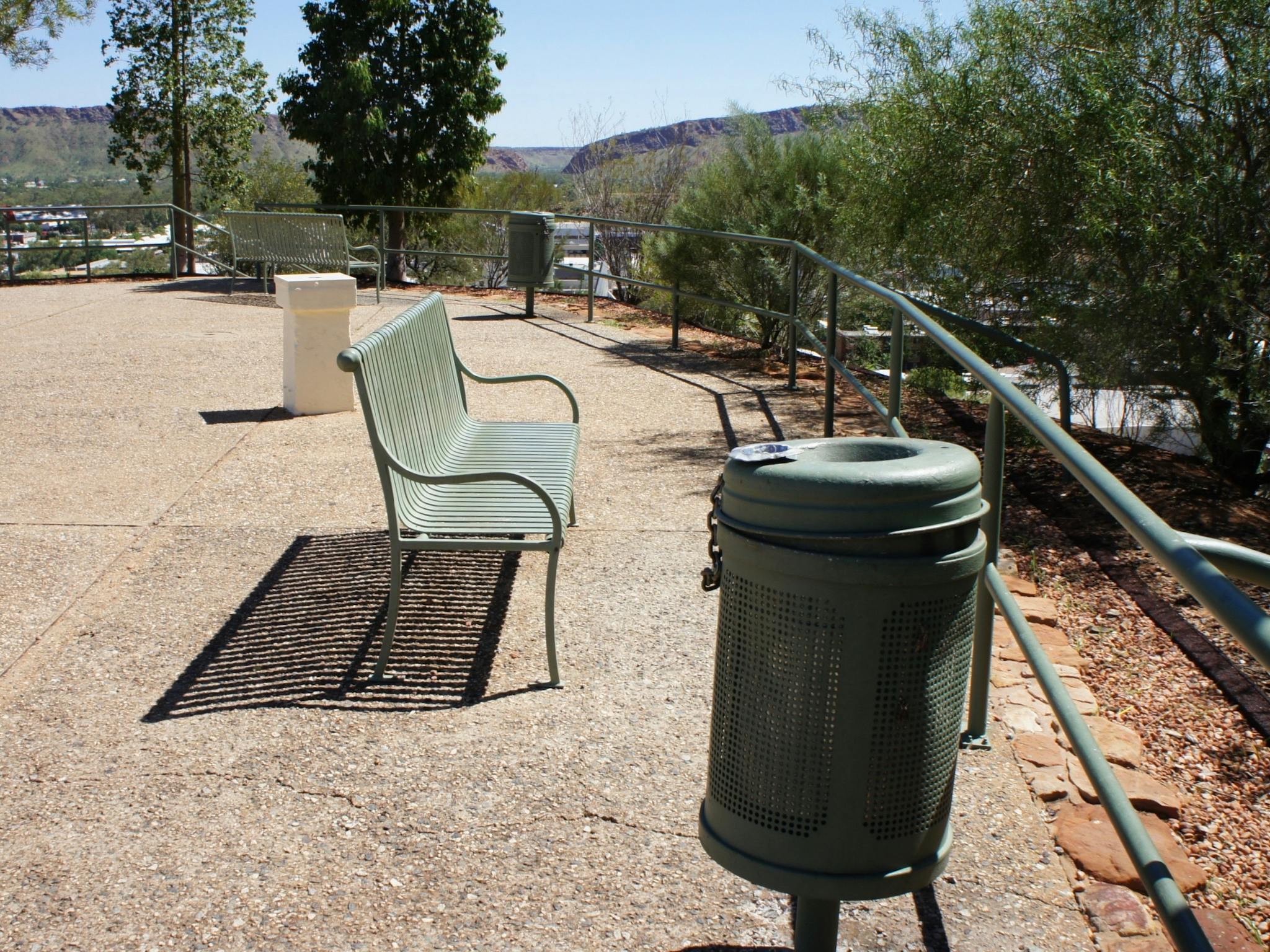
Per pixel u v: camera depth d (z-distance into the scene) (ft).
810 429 24.48
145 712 11.95
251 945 8.54
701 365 32.27
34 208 52.70
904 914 8.96
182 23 81.51
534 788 10.62
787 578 7.24
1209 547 5.87
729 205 37.88
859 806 7.41
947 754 7.66
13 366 30.07
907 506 7.13
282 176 115.34
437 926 8.78
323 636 13.78
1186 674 13.46
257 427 23.72
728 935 8.75
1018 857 9.66
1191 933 5.35
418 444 14.80
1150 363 20.97
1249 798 10.99
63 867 9.40
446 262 89.86
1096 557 17.12
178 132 82.99
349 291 24.68
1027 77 23.07
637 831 10.00
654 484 20.26
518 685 12.67
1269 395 19.84
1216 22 20.62
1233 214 19.93
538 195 90.99
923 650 7.30
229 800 10.37
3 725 11.67
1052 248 22.68
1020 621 9.36
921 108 24.16
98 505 18.54
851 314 31.83
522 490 14.71
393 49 74.28
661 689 12.60
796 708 7.39
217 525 17.66
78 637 13.71
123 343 33.65
